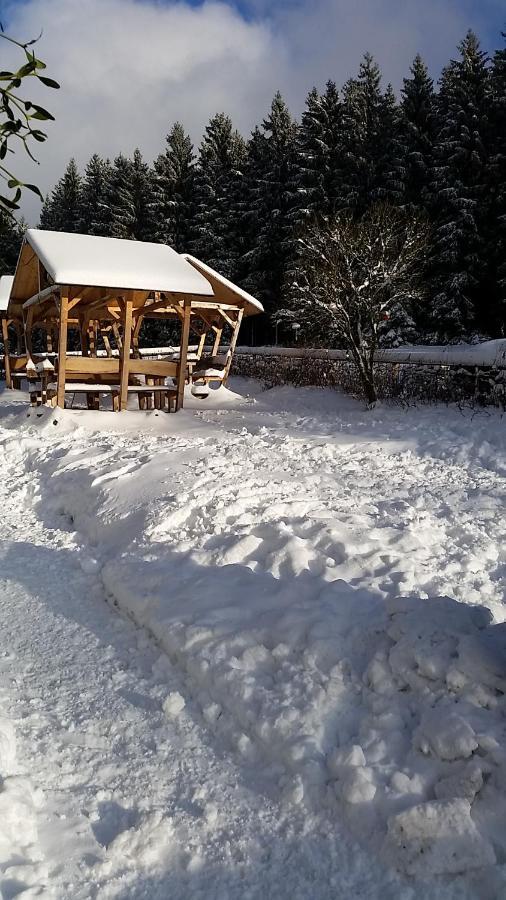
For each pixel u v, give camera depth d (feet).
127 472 25.81
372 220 48.34
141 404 50.03
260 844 8.29
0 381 90.02
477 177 91.97
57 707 11.19
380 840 8.13
